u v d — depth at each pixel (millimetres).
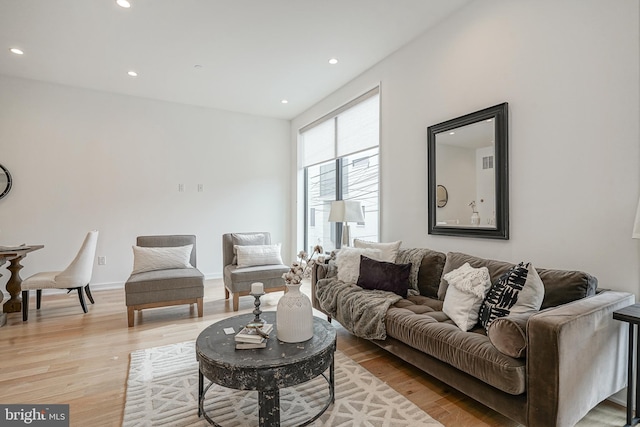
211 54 3570
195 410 1843
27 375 2238
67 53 3535
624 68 1896
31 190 4266
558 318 1468
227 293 4176
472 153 2748
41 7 2725
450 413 1812
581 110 2078
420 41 3260
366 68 3959
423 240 3258
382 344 2381
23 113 4219
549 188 2250
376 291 2736
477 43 2719
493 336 1638
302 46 3422
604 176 1980
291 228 6059
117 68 3914
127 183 4824
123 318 3426
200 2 2684
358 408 1845
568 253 2152
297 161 5820
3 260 3318
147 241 3918
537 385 1457
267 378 1521
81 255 3549
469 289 2074
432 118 3137
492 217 2588
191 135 5266
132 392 2014
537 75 2309
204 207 5363
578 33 2090
